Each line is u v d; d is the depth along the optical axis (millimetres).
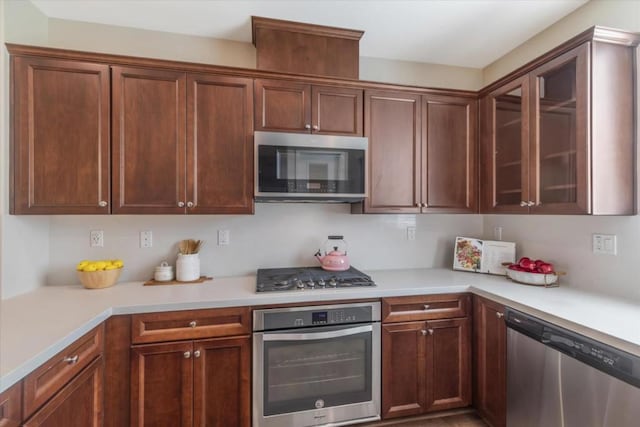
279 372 1730
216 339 1643
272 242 2305
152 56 2113
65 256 1999
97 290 1826
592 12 1799
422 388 1917
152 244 2119
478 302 1934
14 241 1695
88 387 1375
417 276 2242
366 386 1841
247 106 1924
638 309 1462
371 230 2484
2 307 1520
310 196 1942
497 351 1770
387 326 1864
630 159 1566
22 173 1662
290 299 1729
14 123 1652
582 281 1857
